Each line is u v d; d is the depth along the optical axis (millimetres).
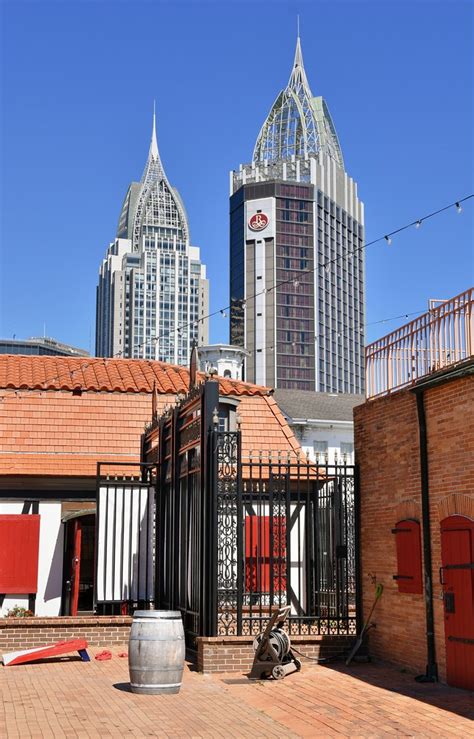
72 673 12727
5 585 17969
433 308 13086
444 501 11867
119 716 9805
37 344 173125
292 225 181750
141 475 18516
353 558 15117
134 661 11227
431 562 12195
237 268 183375
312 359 178625
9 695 11000
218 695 11203
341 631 14930
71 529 18641
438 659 11906
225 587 13555
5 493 18688
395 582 13367
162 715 9898
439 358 12617
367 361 15023
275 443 20219
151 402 21188
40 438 19828
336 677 12469
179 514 15641
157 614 11367
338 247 194125
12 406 20297
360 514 14789
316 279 182000
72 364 23094
